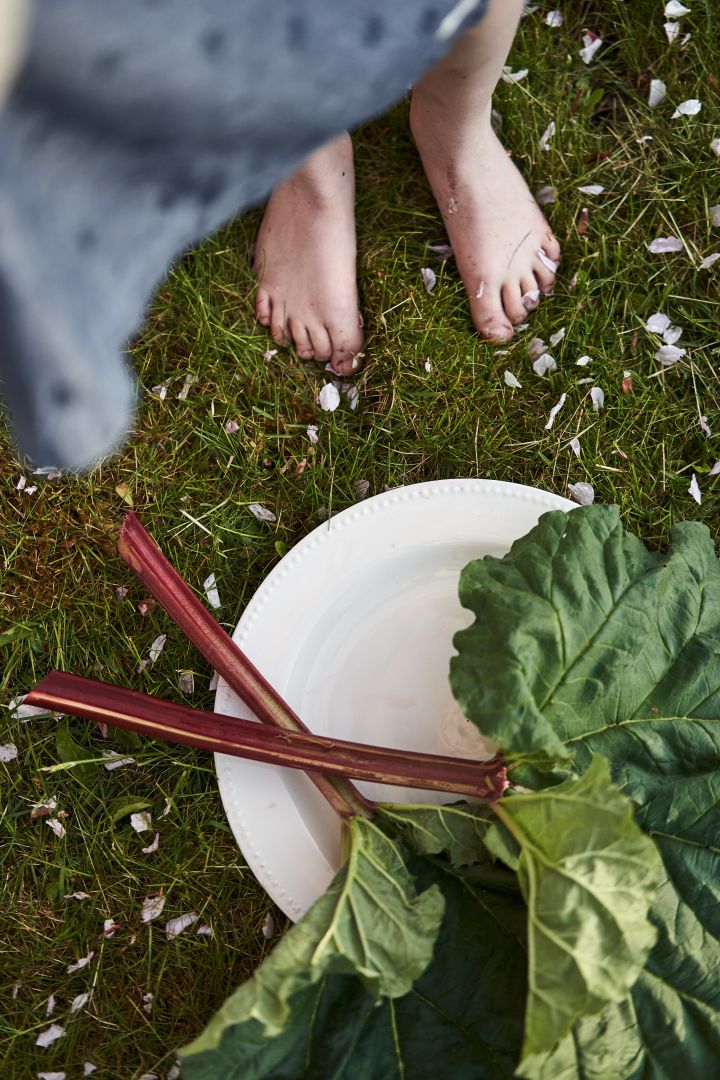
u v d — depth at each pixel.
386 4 0.51
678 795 0.76
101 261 0.50
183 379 0.92
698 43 0.93
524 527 0.85
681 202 0.92
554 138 0.93
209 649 0.84
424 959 0.73
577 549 0.76
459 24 0.58
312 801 0.84
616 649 0.75
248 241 0.93
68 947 0.88
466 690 0.73
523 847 0.72
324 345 0.92
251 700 0.83
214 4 0.44
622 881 0.70
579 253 0.92
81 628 0.91
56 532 0.91
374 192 0.94
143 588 0.91
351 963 0.73
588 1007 0.69
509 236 0.90
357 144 0.94
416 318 0.92
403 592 0.86
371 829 0.77
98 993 0.87
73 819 0.89
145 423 0.92
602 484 0.90
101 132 0.46
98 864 0.88
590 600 0.75
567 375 0.91
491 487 0.85
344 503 0.91
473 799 0.79
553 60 0.94
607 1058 0.74
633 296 0.92
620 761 0.76
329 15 0.49
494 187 0.90
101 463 0.91
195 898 0.88
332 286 0.91
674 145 0.93
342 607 0.85
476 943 0.76
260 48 0.47
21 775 0.90
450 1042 0.75
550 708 0.75
